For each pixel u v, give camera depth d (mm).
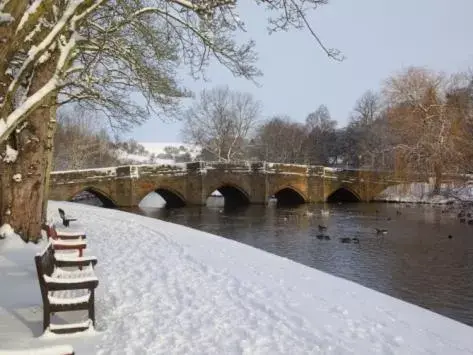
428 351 5770
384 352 5605
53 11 9305
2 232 10719
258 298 7574
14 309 6371
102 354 4961
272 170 43594
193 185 40781
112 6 11641
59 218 18750
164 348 5211
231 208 39844
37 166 11188
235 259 11094
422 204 42344
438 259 19078
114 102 14625
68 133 51188
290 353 5301
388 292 14414
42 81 9914
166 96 14719
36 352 3412
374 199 46844
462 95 40906
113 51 12477
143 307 6766
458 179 39094
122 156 83438
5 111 3693
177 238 14094
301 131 74562
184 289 7891
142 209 38125
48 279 5418
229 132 63688
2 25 3420
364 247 21609
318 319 6727
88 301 5578
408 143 41438
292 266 10992
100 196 39000
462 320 11938
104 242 12984
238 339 5637
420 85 43250
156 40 13016
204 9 5961
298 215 34594
